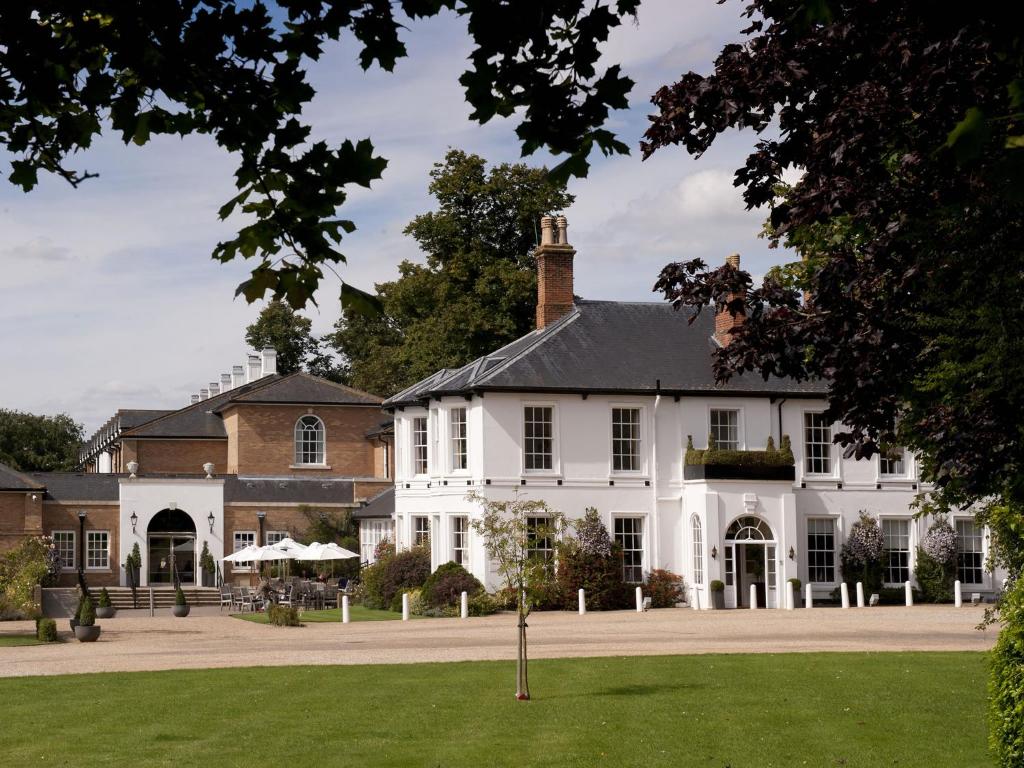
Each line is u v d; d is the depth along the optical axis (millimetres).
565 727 16344
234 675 21656
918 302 12438
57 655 26453
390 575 41531
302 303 5957
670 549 40031
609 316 42219
